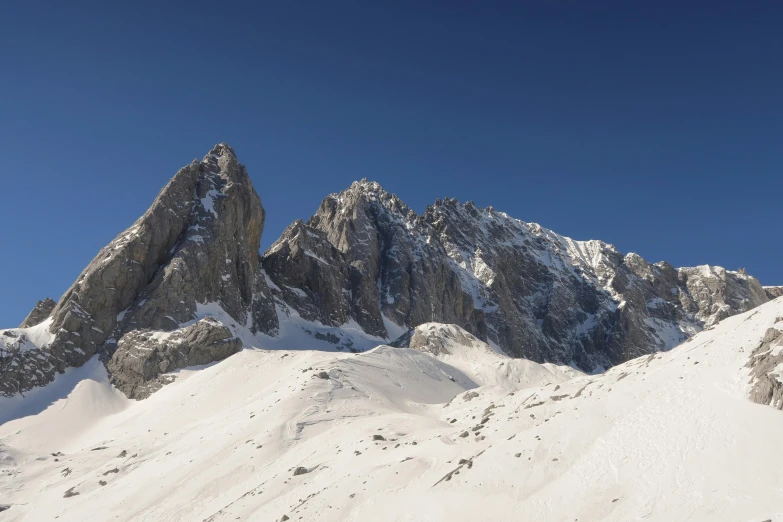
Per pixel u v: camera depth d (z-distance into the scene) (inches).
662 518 1615.4
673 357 2605.8
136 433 4970.5
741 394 1980.8
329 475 2748.5
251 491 2893.7
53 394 6087.6
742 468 1676.9
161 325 7017.7
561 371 7091.5
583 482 1884.8
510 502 1931.6
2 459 4421.8
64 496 3612.2
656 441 1920.5
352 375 4931.1
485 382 6496.1
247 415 4151.1
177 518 2923.2
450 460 2377.0
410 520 2038.6
